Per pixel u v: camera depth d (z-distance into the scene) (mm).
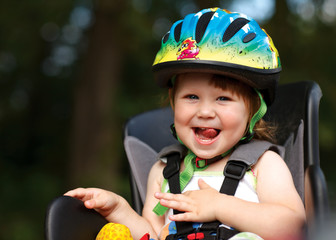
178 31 1393
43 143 8438
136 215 1421
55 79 8312
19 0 6617
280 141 1563
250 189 1331
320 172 1374
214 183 1382
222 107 1333
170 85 1514
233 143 1368
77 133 6703
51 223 1141
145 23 7129
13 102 8250
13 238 6176
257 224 1200
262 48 1357
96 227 1271
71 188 6551
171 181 1447
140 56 7750
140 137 1768
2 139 8305
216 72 1304
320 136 7168
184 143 1400
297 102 1593
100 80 6617
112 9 6547
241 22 1368
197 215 1238
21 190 7113
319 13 7137
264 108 1415
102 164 6477
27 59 7570
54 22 6957
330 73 7461
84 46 7664
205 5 6461
